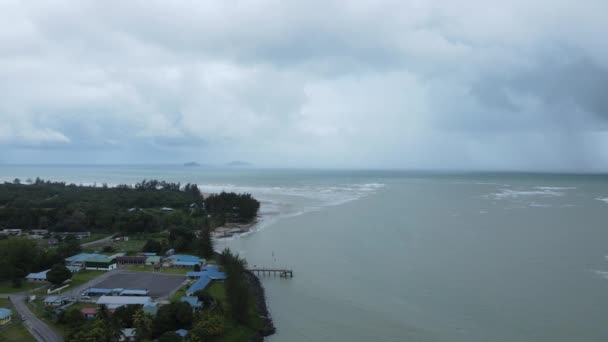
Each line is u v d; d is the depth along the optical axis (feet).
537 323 232.73
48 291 273.75
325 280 314.96
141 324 213.66
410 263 351.87
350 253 392.47
